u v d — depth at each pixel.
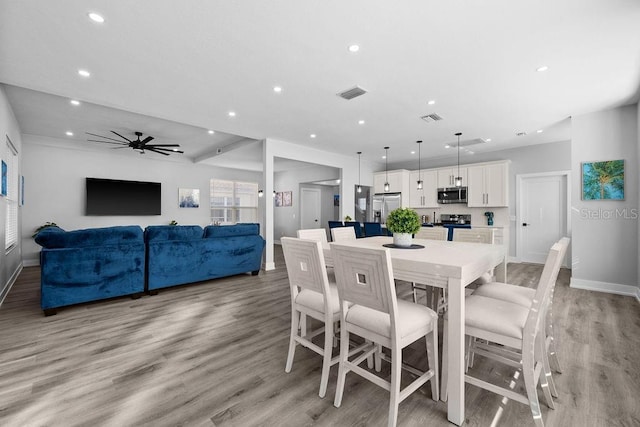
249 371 1.92
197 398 1.64
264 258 5.21
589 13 1.90
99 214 6.37
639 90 3.14
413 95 3.26
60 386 1.75
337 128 4.58
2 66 2.61
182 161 7.84
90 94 3.25
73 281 3.04
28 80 2.89
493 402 1.62
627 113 3.60
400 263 1.74
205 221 8.27
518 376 1.87
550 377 1.65
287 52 2.40
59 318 2.85
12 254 4.21
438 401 1.63
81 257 3.09
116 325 2.69
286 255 1.92
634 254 3.59
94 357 2.10
